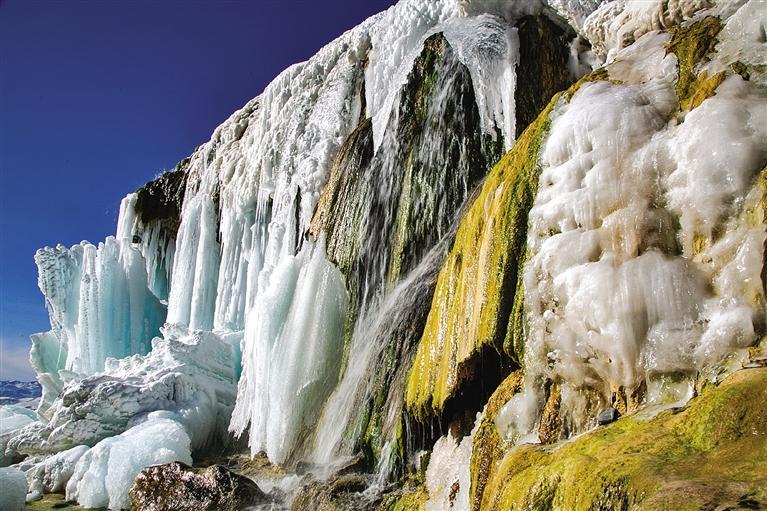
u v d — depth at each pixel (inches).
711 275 122.0
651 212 136.6
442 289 210.7
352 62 450.6
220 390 394.9
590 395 137.9
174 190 674.8
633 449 94.1
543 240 159.8
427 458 200.8
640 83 167.6
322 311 329.7
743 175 123.0
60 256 581.6
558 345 144.4
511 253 168.9
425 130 336.8
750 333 110.0
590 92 170.7
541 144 176.7
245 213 521.7
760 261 112.7
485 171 310.7
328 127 440.1
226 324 501.4
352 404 273.9
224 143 608.4
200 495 254.2
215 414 382.3
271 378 332.8
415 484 200.7
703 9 179.6
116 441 306.7
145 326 607.8
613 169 147.3
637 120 149.8
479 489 153.6
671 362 118.8
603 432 108.2
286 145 475.8
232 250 526.6
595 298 135.1
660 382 120.6
